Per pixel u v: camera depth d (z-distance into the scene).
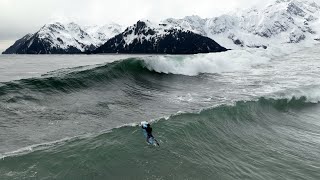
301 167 12.33
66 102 21.33
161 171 10.54
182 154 11.88
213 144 13.51
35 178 9.29
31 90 22.38
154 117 18.94
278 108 21.23
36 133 15.02
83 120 17.55
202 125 14.90
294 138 16.02
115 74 31.34
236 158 12.56
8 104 19.11
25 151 11.09
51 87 23.84
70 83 25.72
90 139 12.16
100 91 25.81
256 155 13.14
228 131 15.26
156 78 34.94
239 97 25.20
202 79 36.00
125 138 12.40
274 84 31.75
